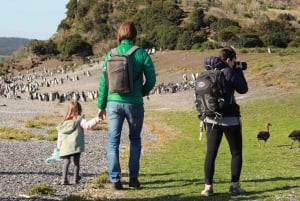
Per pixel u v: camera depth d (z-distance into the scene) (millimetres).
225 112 9891
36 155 18188
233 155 10164
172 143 24281
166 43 131875
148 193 10578
